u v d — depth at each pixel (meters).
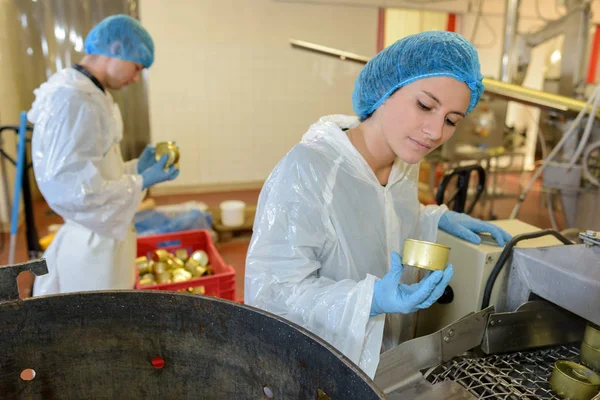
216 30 4.04
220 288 1.86
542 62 4.93
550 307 0.78
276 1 4.15
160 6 3.84
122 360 0.58
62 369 0.56
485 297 0.82
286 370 0.50
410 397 0.64
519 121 5.04
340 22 4.41
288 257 0.76
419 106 0.72
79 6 3.58
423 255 0.62
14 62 3.43
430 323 0.98
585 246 0.77
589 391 0.63
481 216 3.67
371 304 0.69
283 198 0.77
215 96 4.19
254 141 4.43
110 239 1.50
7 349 0.53
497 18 4.93
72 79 1.39
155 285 1.74
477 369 0.71
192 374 0.58
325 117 0.94
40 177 1.34
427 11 4.66
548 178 2.31
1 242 2.99
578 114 1.79
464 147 3.29
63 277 1.51
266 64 4.27
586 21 2.57
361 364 0.69
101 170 1.47
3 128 1.89
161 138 4.14
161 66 3.96
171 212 3.05
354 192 0.82
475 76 0.71
